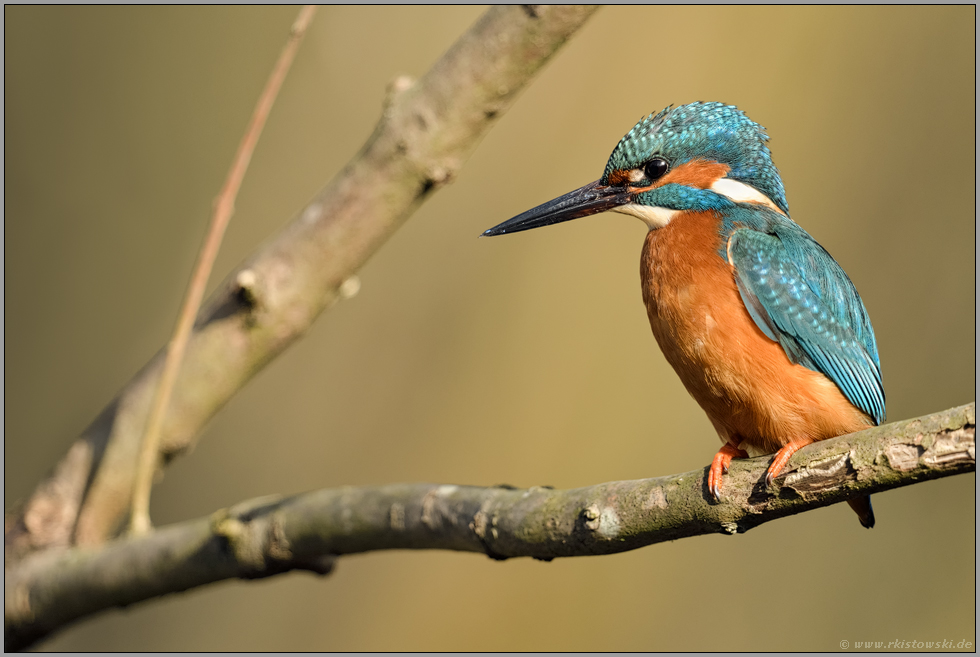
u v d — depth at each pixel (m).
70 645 11.92
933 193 11.02
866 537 10.99
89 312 12.71
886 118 11.32
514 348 12.19
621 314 11.96
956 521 10.58
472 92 6.30
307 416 12.57
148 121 12.95
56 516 7.20
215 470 12.55
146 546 6.57
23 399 12.37
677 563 11.56
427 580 12.01
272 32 13.30
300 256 6.67
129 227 12.86
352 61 13.02
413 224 12.80
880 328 11.01
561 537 4.83
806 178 11.55
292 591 12.20
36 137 12.73
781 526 11.40
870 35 11.48
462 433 12.11
